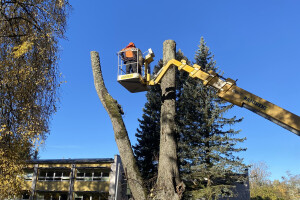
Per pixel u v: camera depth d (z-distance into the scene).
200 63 23.05
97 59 8.28
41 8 8.71
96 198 27.16
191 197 15.88
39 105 8.35
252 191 40.69
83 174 28.36
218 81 7.03
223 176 18.98
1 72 7.91
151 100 25.55
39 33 8.70
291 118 5.98
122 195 25.92
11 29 8.58
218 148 19.36
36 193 28.58
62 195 28.47
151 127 25.30
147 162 23.50
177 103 23.22
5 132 7.51
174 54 10.45
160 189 7.91
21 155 8.18
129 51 8.16
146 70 8.34
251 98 6.54
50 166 28.98
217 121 20.94
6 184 7.55
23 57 8.30
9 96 7.87
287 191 45.31
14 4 8.62
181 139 21.06
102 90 7.84
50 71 8.69
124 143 7.14
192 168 18.98
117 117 7.37
